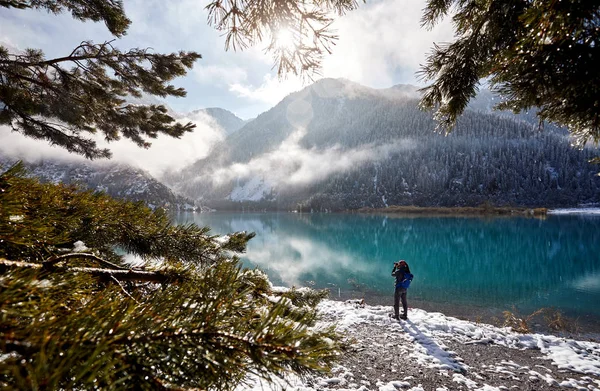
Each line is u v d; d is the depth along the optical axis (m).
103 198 2.13
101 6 4.23
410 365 6.24
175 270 0.96
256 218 130.75
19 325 0.41
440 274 29.89
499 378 5.91
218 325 0.59
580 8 1.33
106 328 0.48
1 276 0.53
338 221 106.44
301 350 0.57
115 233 1.88
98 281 0.84
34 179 1.57
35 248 0.96
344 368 5.80
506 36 2.27
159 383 0.46
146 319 0.54
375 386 5.29
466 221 90.19
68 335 0.42
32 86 4.60
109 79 4.96
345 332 0.73
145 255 1.88
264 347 0.56
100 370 0.40
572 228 67.94
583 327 14.20
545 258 38.81
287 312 0.71
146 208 2.31
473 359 6.75
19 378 0.26
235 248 2.12
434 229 73.94
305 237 63.44
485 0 2.18
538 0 1.40
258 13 1.50
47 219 1.31
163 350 0.50
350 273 29.25
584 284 25.17
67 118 4.89
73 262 0.93
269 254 42.09
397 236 62.84
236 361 0.53
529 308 18.20
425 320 9.30
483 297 20.92
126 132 5.81
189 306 0.62
